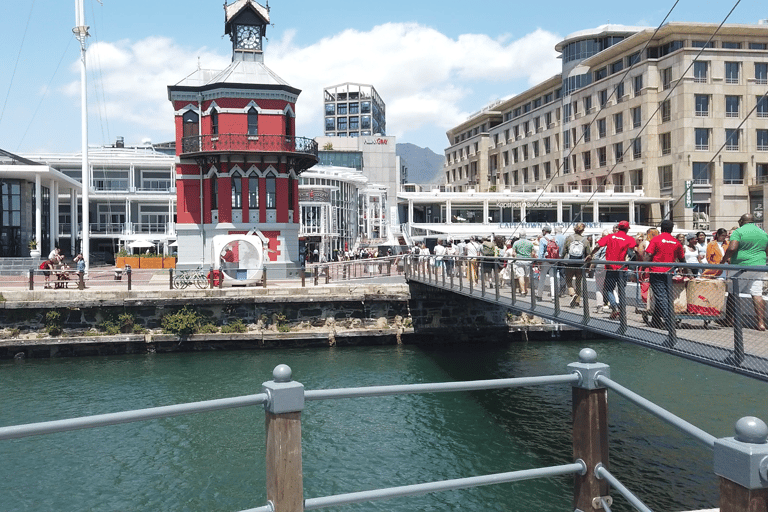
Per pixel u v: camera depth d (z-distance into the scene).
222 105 38.75
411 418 19.22
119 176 69.88
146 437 17.62
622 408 19.12
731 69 63.94
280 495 3.71
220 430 18.23
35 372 25.94
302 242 64.69
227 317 31.05
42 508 13.25
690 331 9.91
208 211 39.56
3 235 50.12
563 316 14.77
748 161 63.88
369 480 14.58
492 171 102.31
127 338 29.36
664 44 67.25
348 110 150.88
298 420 3.74
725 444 3.07
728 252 11.95
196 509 13.23
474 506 13.09
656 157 67.19
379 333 32.09
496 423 18.66
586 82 77.88
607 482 4.37
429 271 28.30
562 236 20.86
